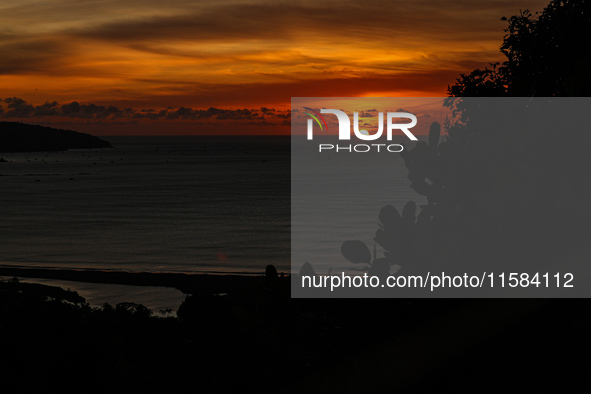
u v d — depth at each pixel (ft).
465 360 8.37
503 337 8.26
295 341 9.54
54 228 246.88
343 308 9.12
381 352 8.89
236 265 160.86
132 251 188.85
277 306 9.50
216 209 310.65
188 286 122.31
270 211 295.89
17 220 274.36
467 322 8.41
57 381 24.26
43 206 335.88
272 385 10.73
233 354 17.67
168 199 368.89
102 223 262.06
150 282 127.95
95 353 26.55
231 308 9.71
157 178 555.28
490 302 8.34
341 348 9.20
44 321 29.66
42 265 162.30
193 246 197.77
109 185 480.64
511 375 8.14
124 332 31.30
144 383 23.72
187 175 591.78
